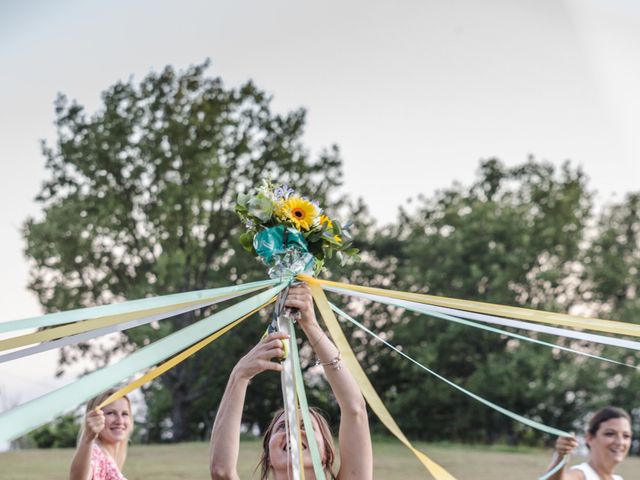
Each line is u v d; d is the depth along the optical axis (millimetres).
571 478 4242
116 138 21672
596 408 20672
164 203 21406
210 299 2564
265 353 2557
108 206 21406
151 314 2480
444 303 2828
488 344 21156
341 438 2652
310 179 23250
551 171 24562
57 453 11852
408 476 10148
